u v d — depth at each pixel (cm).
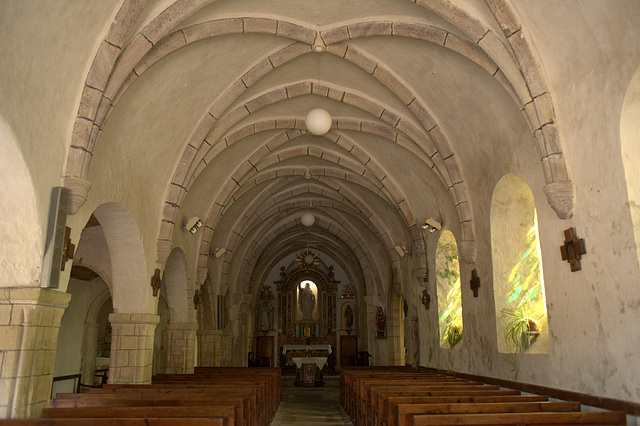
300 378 1978
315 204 1812
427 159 1084
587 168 608
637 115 542
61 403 609
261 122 1139
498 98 785
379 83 986
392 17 795
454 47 757
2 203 581
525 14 632
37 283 588
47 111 595
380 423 678
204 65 863
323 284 2819
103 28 636
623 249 548
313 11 805
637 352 526
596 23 550
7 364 561
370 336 2183
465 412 540
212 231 1332
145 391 720
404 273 1558
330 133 1241
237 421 621
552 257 697
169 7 688
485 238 936
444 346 1205
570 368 654
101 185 751
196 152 1001
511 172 821
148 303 945
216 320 1619
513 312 875
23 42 525
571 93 624
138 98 788
